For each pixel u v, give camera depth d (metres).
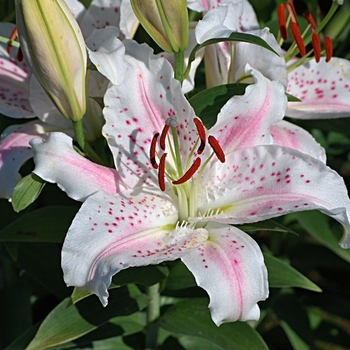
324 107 0.60
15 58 0.59
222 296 0.45
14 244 0.62
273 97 0.51
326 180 0.48
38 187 0.48
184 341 0.67
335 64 0.61
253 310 0.46
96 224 0.47
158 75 0.49
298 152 0.49
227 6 0.50
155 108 0.50
